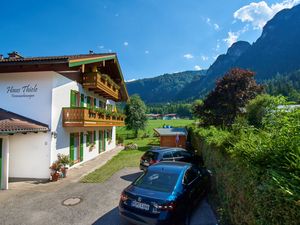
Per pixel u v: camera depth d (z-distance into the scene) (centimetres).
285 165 362
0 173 1085
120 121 2622
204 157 1355
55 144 1366
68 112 1462
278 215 335
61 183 1187
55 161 1340
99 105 2302
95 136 2189
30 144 1317
